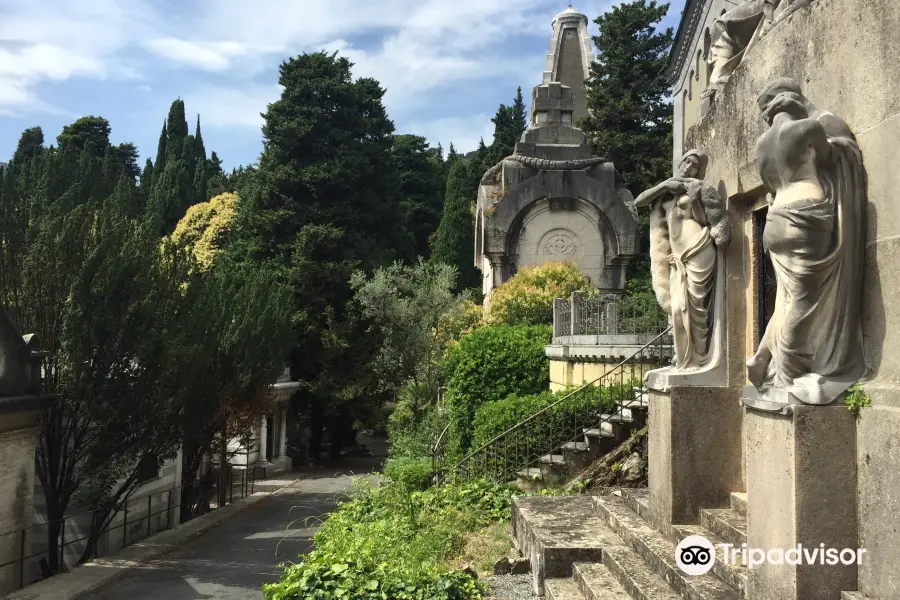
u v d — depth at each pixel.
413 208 47.75
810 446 3.86
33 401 11.39
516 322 18.41
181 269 16.12
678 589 4.95
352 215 30.72
